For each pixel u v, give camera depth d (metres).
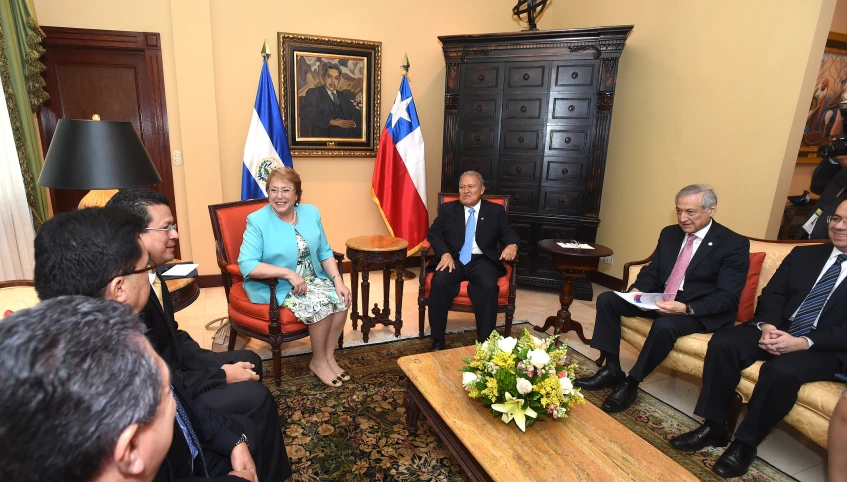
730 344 2.07
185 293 2.27
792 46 2.93
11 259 2.72
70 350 0.53
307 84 4.26
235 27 3.95
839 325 1.99
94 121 2.03
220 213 2.73
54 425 0.51
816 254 2.17
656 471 1.38
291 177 2.46
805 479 1.92
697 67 3.53
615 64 3.87
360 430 2.15
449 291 2.89
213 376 1.56
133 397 0.57
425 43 4.68
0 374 0.51
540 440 1.51
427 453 2.01
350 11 4.32
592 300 4.20
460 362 2.03
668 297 2.46
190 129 3.88
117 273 0.99
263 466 1.52
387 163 4.45
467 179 3.12
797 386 1.84
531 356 1.63
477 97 4.30
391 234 4.55
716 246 2.42
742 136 3.24
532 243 4.39
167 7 3.70
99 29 3.55
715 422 2.09
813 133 4.22
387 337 3.18
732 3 3.26
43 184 2.03
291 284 2.43
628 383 2.41
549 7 5.04
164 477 0.94
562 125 4.11
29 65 3.05
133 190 1.58
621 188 4.34
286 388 2.49
